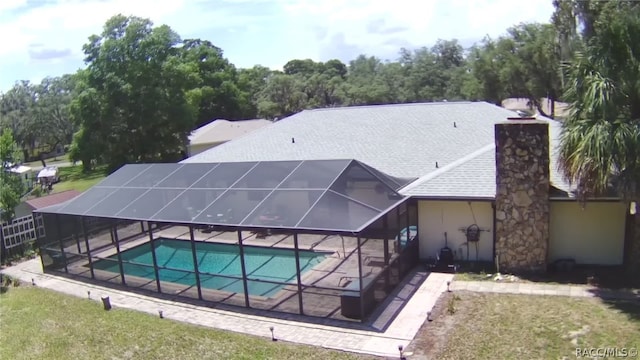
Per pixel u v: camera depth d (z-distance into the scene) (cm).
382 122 2884
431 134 2605
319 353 1320
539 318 1379
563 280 1678
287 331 1471
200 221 1736
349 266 1884
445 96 8925
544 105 6856
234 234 2531
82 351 1477
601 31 1447
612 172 1473
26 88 9300
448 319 1441
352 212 1595
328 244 2164
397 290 1730
